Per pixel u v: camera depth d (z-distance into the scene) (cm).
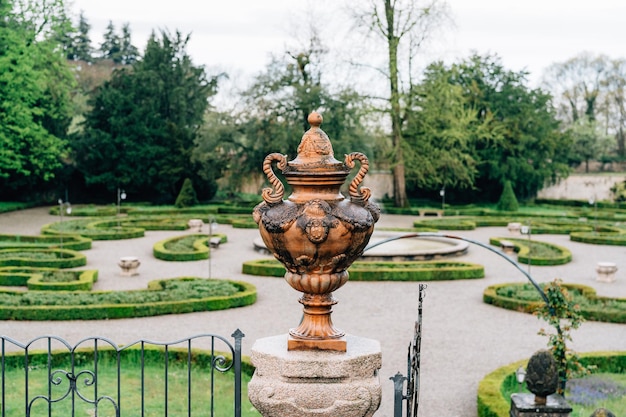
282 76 4181
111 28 7581
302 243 535
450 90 4278
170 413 1035
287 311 1753
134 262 2186
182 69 5131
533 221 3709
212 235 2989
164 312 1688
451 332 1579
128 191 4809
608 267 2180
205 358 1275
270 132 4197
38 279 1958
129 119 4703
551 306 1120
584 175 5500
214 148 4384
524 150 4956
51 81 4231
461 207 4606
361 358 546
